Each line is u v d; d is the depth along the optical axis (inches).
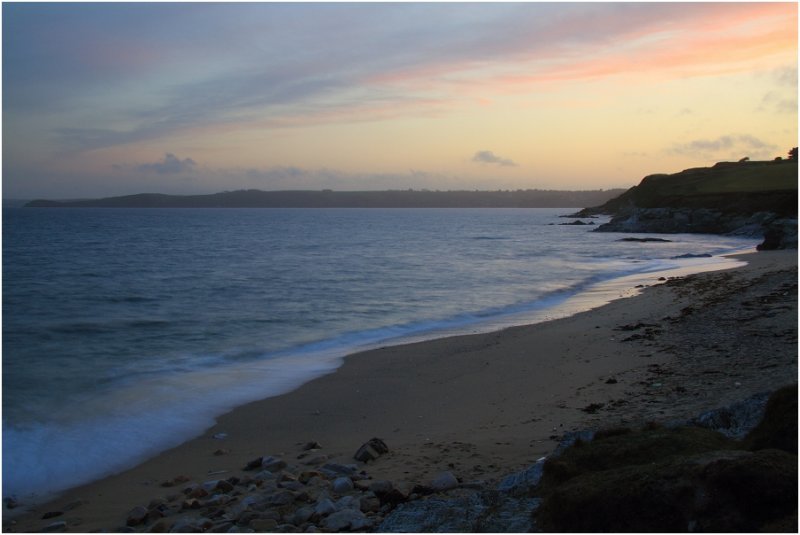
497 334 749.9
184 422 440.1
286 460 350.3
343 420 435.5
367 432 403.5
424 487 267.7
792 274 1152.8
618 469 200.4
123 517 281.4
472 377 538.0
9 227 4370.1
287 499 270.7
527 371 546.9
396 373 568.1
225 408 472.7
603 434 253.8
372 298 1128.8
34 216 7362.2
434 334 780.6
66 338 760.3
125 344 728.3
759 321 682.8
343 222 6343.5
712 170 4596.5
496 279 1439.5
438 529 212.8
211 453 377.4
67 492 323.9
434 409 449.1
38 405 474.6
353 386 527.8
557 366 557.6
